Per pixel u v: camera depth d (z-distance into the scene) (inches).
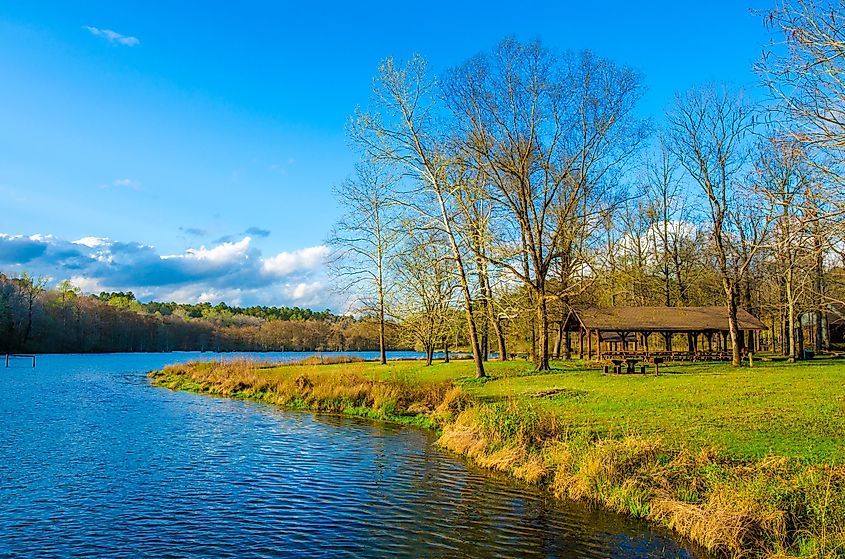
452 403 942.4
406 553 412.5
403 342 2145.7
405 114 1296.8
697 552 398.0
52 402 1262.3
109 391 1513.3
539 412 749.3
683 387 1015.6
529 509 497.0
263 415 1055.0
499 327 1812.3
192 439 817.5
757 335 2556.6
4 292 4116.6
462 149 1363.2
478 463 658.2
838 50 370.6
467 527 458.6
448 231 1311.5
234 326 6063.0
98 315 4980.3
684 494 466.9
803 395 869.8
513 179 1456.7
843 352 1961.1
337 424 946.7
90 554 415.8
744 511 400.8
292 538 442.6
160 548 425.7
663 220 2311.8
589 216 1515.7
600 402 863.7
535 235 1582.2
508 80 1401.3
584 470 531.8
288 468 648.4
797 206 386.3
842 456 504.1
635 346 2231.8
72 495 550.9
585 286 1493.6
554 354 2143.2
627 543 419.5
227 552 418.3
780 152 418.3
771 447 549.3
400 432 869.2
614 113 1416.1
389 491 554.9
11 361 3284.9
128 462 680.4
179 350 5526.6
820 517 376.2
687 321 1841.8
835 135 378.6
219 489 568.4
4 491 562.6
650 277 2400.3
